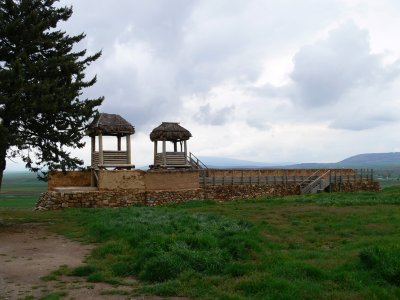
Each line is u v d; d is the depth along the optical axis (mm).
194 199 36469
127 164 33625
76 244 15570
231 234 14430
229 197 39188
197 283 9367
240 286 8969
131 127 33469
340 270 9992
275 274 9648
